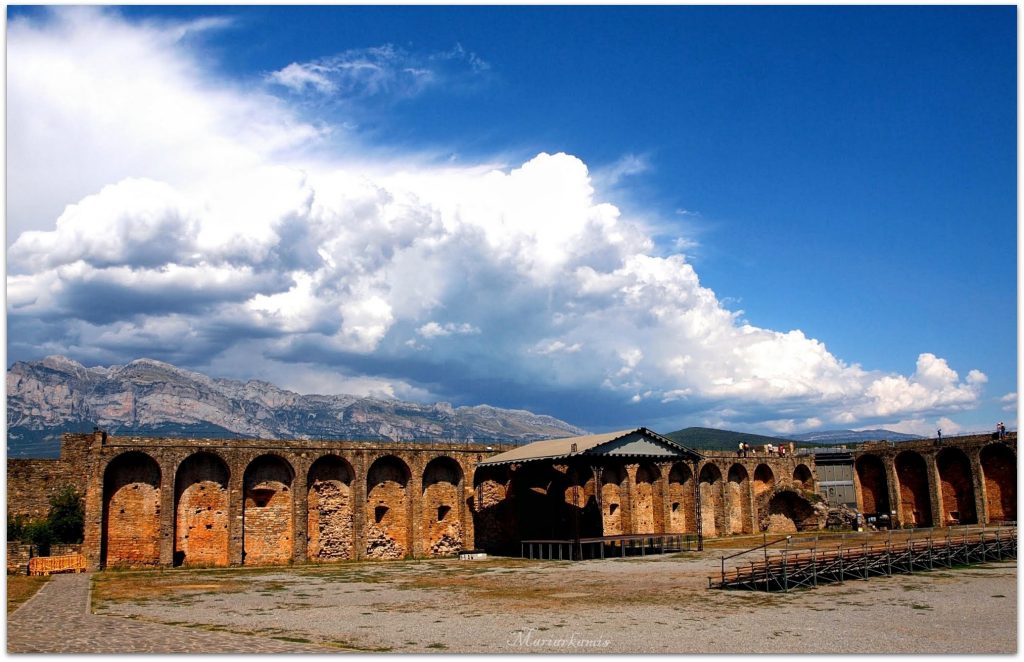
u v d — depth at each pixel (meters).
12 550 46.66
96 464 49.69
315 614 29.77
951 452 75.19
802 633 24.94
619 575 43.06
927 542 45.97
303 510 55.84
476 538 62.59
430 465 62.56
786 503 80.19
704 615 28.58
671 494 75.06
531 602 32.50
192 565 52.19
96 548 48.75
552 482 66.50
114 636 24.11
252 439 55.19
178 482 52.94
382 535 59.53
